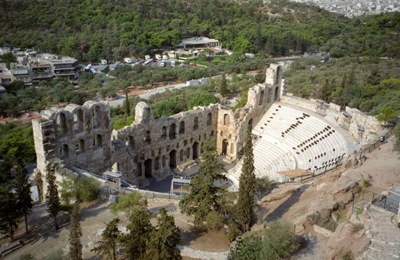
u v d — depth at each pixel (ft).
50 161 201.36
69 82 562.25
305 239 134.51
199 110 298.97
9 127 374.84
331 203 146.10
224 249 149.18
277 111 318.24
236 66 609.83
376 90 365.61
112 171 222.89
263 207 171.94
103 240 141.38
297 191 179.73
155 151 270.87
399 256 111.86
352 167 179.11
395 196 143.43
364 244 118.21
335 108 310.24
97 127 226.38
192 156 305.12
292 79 454.81
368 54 587.68
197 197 159.43
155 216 153.99
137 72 605.73
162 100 404.98
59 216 182.60
